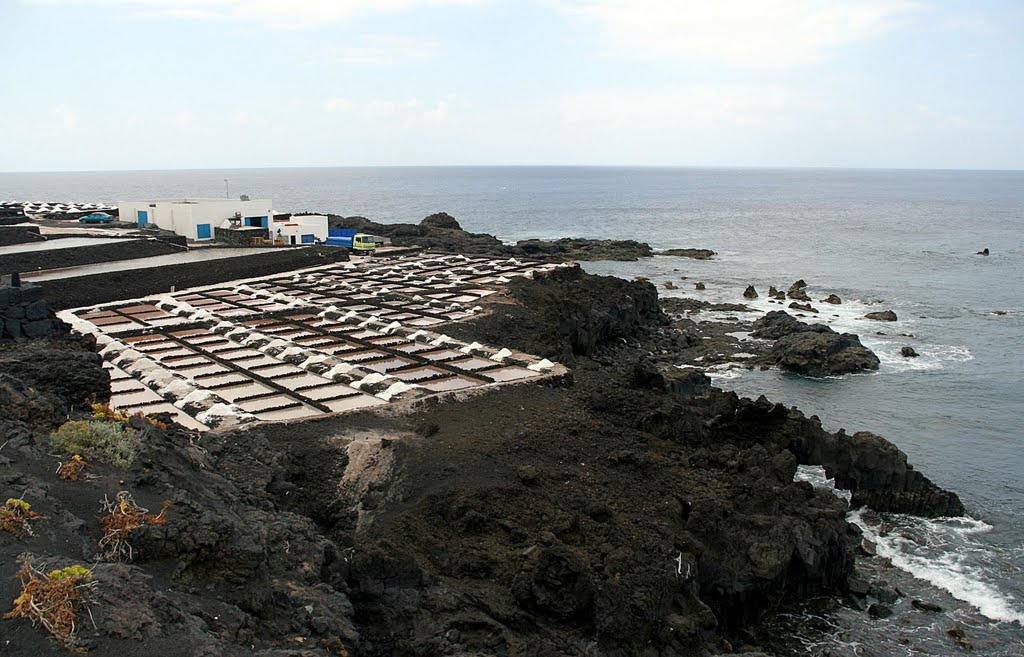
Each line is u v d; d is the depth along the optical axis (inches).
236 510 1280.8
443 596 1366.9
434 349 2775.6
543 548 1496.1
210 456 1581.0
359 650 1078.4
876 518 2206.0
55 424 1220.5
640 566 1504.7
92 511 997.2
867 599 1825.8
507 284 4101.9
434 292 3919.8
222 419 1942.7
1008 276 6446.9
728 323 4630.9
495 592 1428.4
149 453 1211.2
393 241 6363.2
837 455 2388.0
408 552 1481.3
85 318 3110.2
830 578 1850.4
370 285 4094.5
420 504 1612.9
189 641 806.5
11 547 855.7
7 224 5132.9
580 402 2273.6
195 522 1019.9
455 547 1530.5
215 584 982.4
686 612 1519.4
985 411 3120.1
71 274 3678.6
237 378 2352.4
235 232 5012.3
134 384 2235.5
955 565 1969.7
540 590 1407.5
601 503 1692.9
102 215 5526.6
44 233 4736.7
